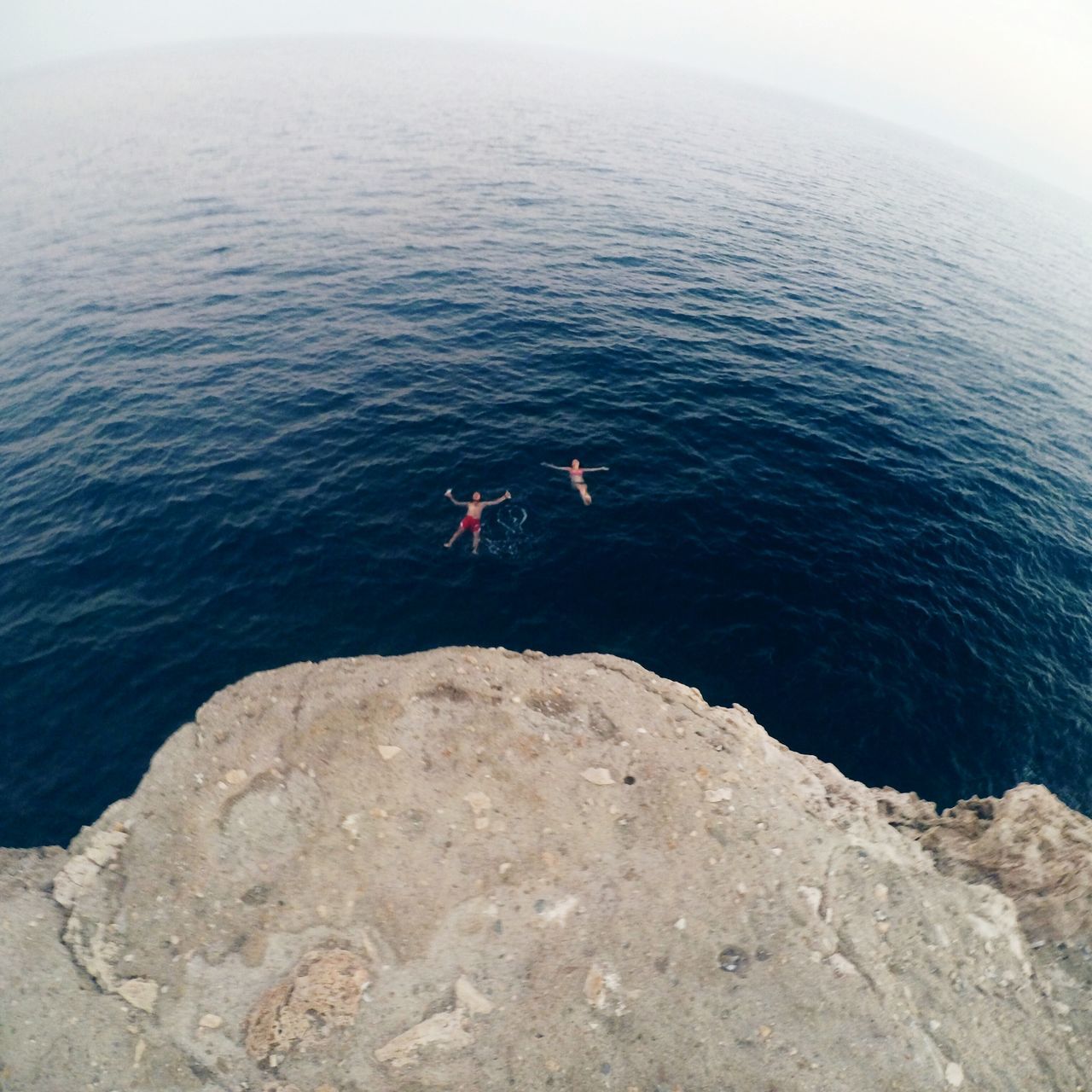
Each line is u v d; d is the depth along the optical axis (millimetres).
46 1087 5051
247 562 14023
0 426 18547
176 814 7008
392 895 6191
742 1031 5297
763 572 14711
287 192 39031
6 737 10680
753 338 25297
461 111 73688
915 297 33406
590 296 27109
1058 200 135500
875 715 11922
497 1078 5105
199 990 5648
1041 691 12789
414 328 23688
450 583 13766
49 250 30875
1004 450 20922
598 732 7914
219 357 21656
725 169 56031
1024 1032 5328
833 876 6449
